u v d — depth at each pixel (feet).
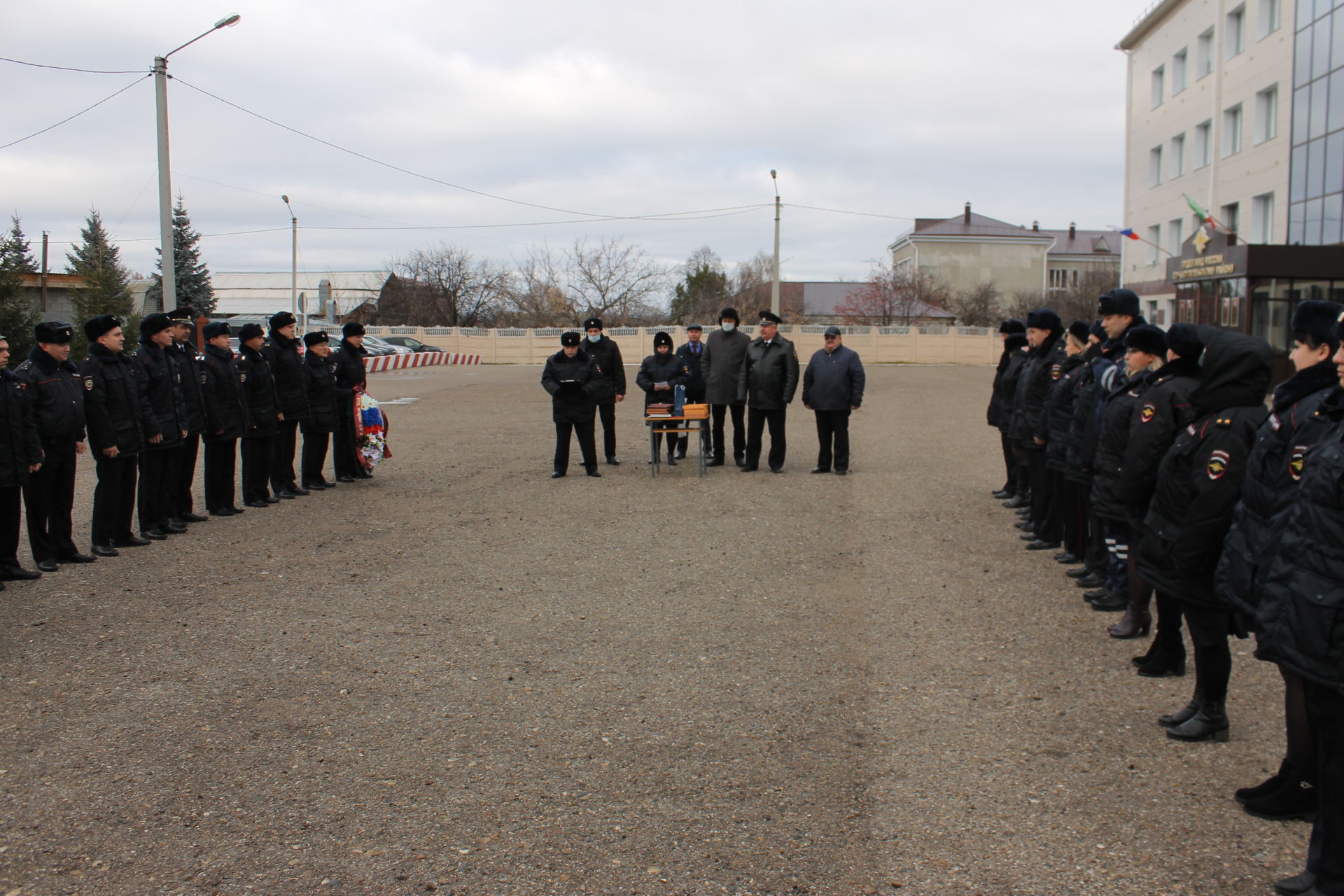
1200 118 107.34
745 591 22.11
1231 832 11.61
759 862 10.98
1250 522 11.94
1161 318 119.03
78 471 38.91
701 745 14.08
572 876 10.69
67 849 11.25
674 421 38.83
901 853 11.18
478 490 35.19
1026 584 22.67
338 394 36.63
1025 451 26.45
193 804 12.32
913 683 16.51
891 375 107.76
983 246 252.83
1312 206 86.28
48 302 141.28
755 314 199.52
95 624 19.47
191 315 29.40
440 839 11.49
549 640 18.70
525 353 144.25
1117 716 15.08
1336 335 10.91
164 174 59.67
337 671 17.01
